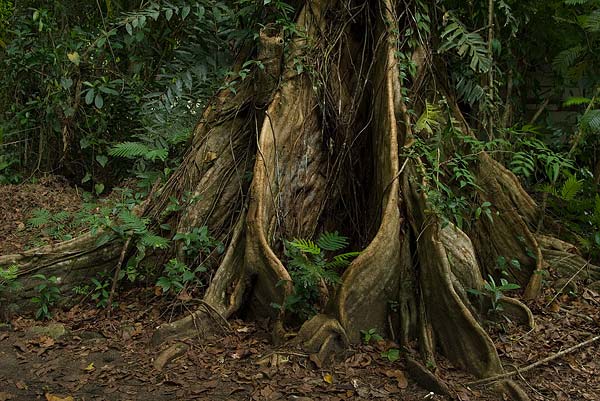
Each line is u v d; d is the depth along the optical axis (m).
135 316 6.04
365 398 4.55
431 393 4.67
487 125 7.47
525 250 6.44
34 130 10.23
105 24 9.12
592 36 8.16
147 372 4.96
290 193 6.30
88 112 9.64
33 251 6.30
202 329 5.54
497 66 7.92
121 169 9.98
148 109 8.05
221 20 7.85
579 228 7.11
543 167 8.05
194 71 7.75
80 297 6.36
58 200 9.17
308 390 4.60
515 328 5.66
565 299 6.24
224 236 6.46
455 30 7.26
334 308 5.18
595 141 8.12
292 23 6.61
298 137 6.43
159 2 8.06
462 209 6.47
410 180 5.90
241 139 6.73
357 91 6.84
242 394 4.59
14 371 5.05
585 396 4.81
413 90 6.79
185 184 6.69
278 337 5.26
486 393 4.77
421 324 5.32
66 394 4.63
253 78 6.79
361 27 7.07
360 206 6.59
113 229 6.53
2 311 6.09
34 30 9.36
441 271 5.30
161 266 6.48
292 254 5.77
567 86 8.67
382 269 5.40
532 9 8.00
